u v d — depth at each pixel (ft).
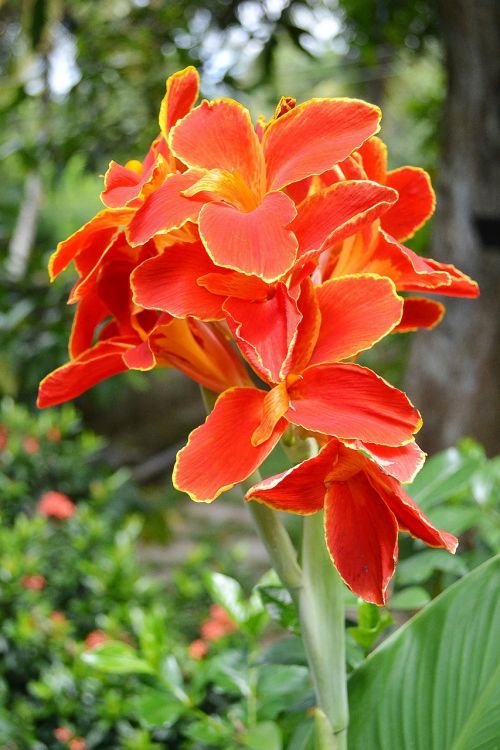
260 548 16.63
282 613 3.10
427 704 2.86
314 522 2.66
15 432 10.28
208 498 2.43
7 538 7.32
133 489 12.87
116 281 2.71
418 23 11.48
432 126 13.64
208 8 10.24
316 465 2.45
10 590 6.58
